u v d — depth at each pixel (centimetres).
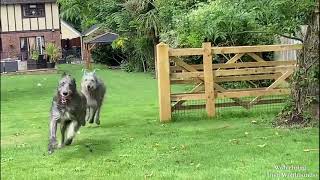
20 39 4188
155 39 2586
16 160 712
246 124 913
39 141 872
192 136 828
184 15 1498
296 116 864
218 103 1044
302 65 861
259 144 731
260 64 1050
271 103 1060
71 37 4888
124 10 2767
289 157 646
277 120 892
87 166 659
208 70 1007
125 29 2806
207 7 1211
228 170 600
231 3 1024
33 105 1480
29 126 1058
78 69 3316
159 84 995
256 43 1564
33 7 4191
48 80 2505
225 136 812
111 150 752
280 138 764
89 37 3831
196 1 1644
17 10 4153
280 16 900
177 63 1012
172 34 1697
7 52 4156
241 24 1077
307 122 847
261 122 920
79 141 834
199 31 1291
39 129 1012
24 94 1841
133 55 2986
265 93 1042
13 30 4162
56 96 768
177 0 1748
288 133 798
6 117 1220
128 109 1262
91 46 3531
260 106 1078
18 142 870
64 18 4956
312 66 845
